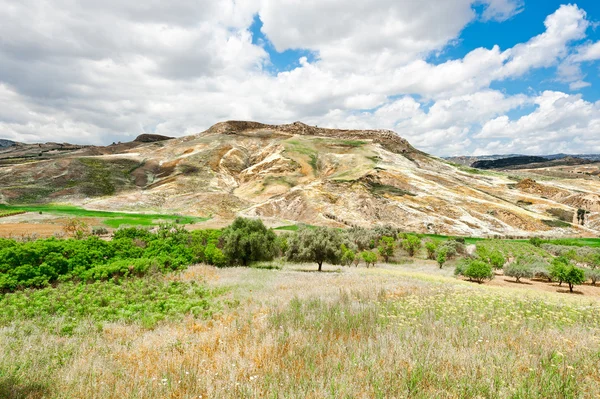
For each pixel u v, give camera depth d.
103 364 7.01
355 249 51.56
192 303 13.94
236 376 5.94
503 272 43.88
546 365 6.34
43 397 5.55
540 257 51.88
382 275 28.55
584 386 5.57
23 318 12.43
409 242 59.53
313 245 34.62
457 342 7.87
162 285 18.64
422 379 5.69
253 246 33.62
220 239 35.62
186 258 30.02
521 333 8.69
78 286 18.02
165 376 6.09
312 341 7.74
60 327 10.96
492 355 6.84
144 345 8.44
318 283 20.95
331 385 5.40
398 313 10.79
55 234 50.28
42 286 18.92
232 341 8.22
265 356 6.93
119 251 27.20
